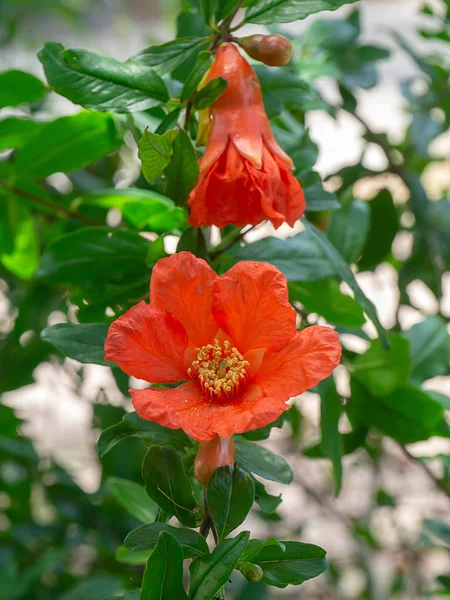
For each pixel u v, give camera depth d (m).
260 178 0.20
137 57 0.23
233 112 0.21
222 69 0.22
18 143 0.32
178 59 0.23
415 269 0.44
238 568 0.19
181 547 0.18
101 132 0.29
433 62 0.45
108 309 0.31
